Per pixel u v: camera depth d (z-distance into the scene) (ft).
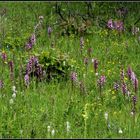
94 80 49.11
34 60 48.73
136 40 63.93
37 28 69.87
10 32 67.31
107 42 64.08
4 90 45.44
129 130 38.37
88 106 42.78
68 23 69.10
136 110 42.42
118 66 54.19
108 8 84.07
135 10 82.38
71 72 47.39
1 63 53.31
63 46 61.98
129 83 47.24
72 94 45.24
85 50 59.88
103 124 39.75
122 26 68.90
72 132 37.83
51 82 48.78
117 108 43.19
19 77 48.03
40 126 38.52
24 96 44.19
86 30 67.92
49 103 43.01
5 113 40.68
